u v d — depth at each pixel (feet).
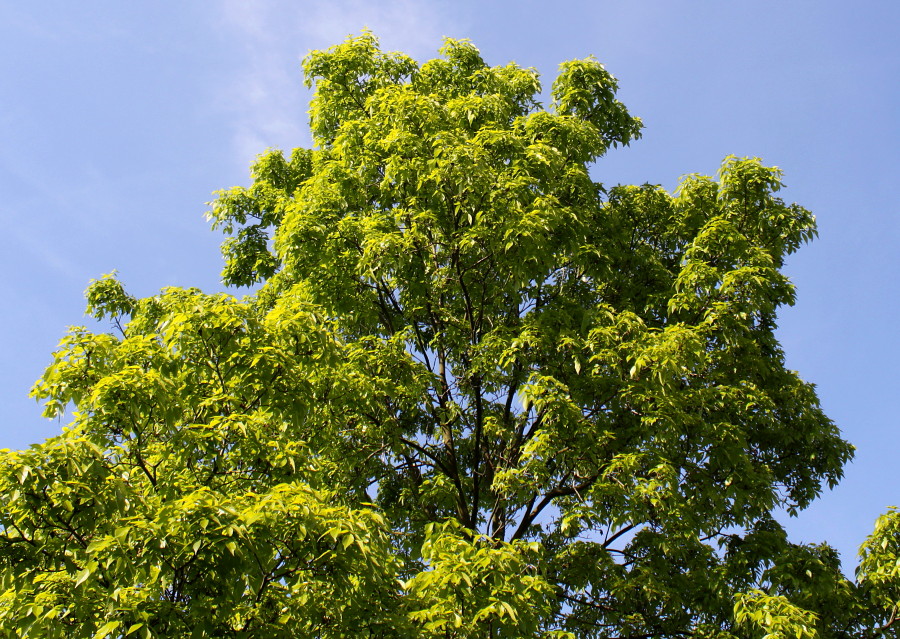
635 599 30.96
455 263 34.50
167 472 23.89
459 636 20.97
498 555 21.97
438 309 36.65
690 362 29.78
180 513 19.20
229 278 43.88
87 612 18.70
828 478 39.14
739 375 36.55
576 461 29.86
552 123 39.40
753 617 26.58
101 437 22.70
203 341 24.36
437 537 25.49
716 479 33.81
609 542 33.76
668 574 31.60
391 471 34.30
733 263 36.27
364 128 39.78
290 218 35.96
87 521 20.51
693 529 30.66
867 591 31.73
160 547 18.78
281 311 26.81
